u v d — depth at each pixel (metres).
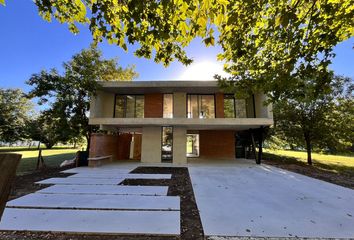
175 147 13.12
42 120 13.07
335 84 13.74
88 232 3.41
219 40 4.27
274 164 13.45
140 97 14.43
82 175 8.70
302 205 4.98
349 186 7.12
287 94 4.42
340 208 4.77
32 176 8.48
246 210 4.61
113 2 3.00
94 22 3.16
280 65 4.27
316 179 8.34
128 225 3.71
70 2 3.32
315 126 13.93
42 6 3.32
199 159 15.44
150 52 3.94
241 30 3.83
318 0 3.37
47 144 32.66
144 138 13.48
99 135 12.34
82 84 12.26
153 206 4.74
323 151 15.12
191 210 4.59
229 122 12.04
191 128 14.81
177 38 3.47
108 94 14.37
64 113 12.38
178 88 13.11
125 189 6.32
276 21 3.41
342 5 3.42
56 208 4.54
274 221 4.00
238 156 16.66
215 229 3.63
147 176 8.57
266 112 12.35
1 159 0.97
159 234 3.41
